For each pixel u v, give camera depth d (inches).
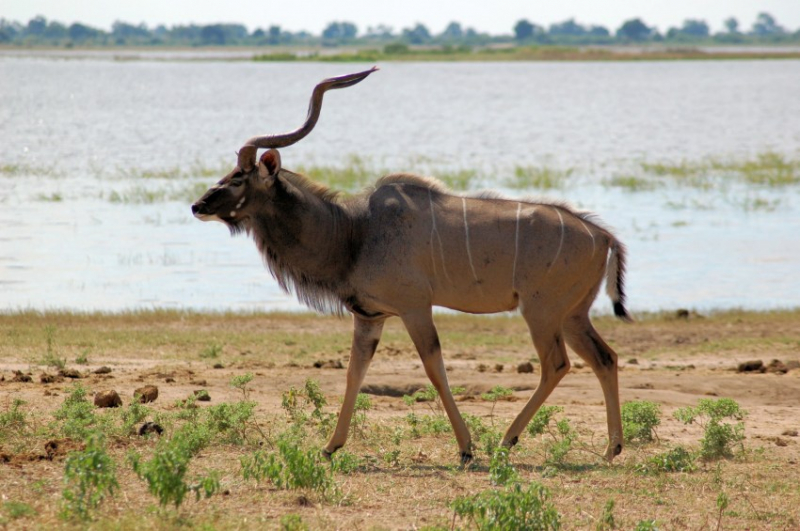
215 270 2586.1
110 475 872.9
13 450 1070.4
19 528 829.2
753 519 925.2
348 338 1934.1
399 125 7258.9
